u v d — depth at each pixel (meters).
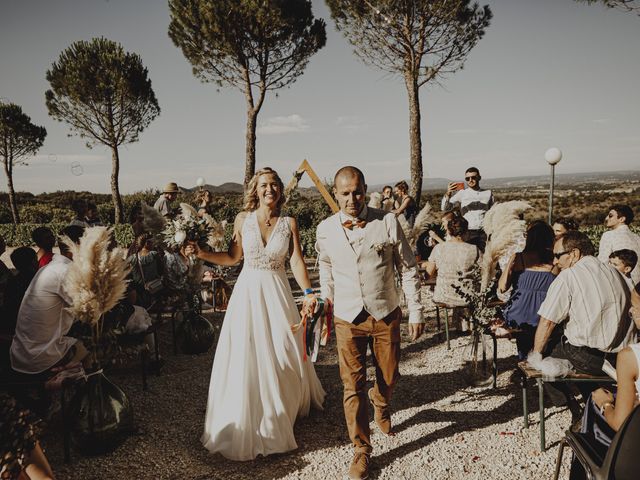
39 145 25.95
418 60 13.20
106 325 3.35
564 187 103.75
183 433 3.45
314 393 3.67
